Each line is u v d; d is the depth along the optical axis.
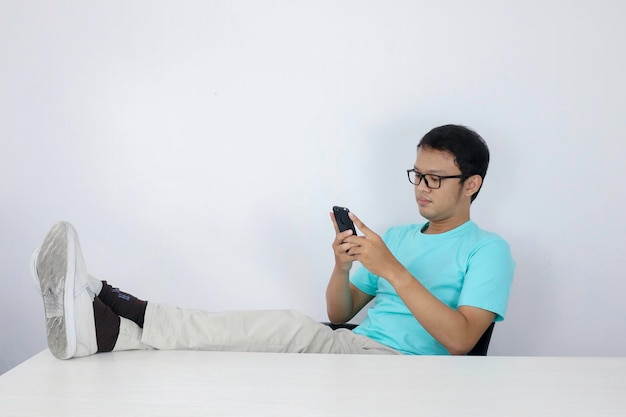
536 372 1.78
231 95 2.79
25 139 2.81
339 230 2.16
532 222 2.79
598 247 2.78
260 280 2.87
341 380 1.67
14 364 2.89
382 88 2.76
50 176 2.82
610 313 2.81
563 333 2.83
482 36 2.72
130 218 2.85
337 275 2.28
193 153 2.82
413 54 2.74
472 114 2.76
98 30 2.77
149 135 2.81
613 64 2.70
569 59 2.71
